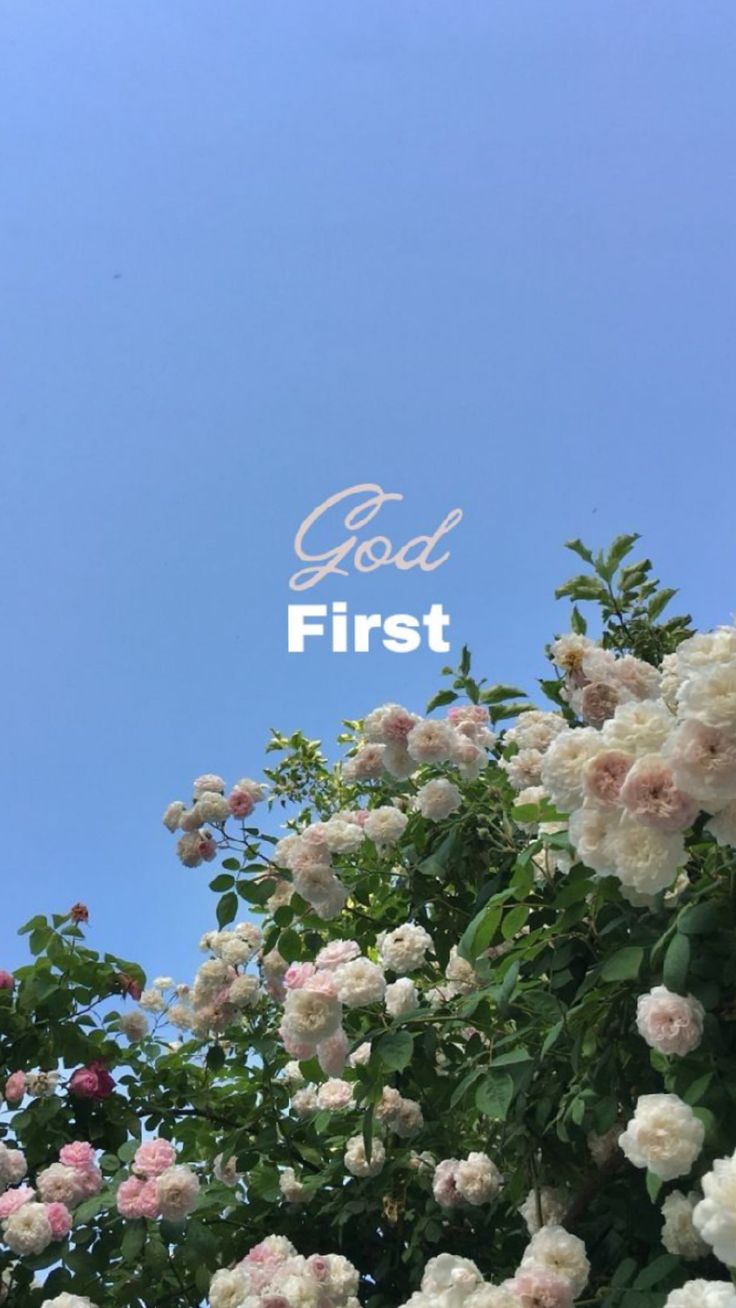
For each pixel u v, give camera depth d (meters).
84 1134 2.27
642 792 1.24
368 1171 1.84
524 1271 1.33
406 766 2.03
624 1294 1.35
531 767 1.81
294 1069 2.19
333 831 1.92
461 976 1.90
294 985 1.74
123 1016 2.45
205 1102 2.31
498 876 1.83
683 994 1.29
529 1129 1.62
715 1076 1.29
